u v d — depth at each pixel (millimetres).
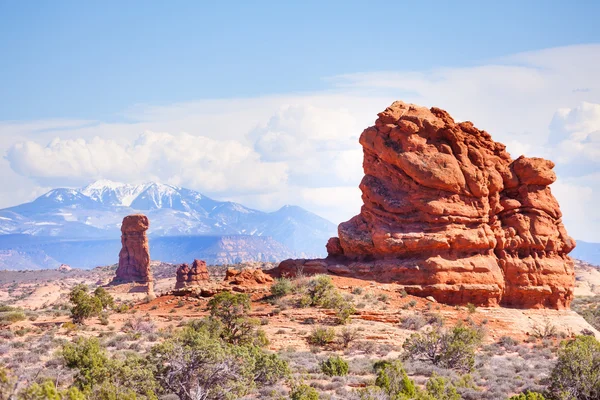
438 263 70500
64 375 43094
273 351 57125
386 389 42688
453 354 54312
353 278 72312
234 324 58562
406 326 63688
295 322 63906
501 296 72750
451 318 66688
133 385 41000
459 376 50719
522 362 57938
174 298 75000
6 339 58531
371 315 65125
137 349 55312
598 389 45000
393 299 68500
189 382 41875
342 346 59125
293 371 49844
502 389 46719
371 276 72312
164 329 62750
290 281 72500
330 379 47906
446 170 72625
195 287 75562
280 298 69500
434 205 71875
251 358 45781
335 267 74812
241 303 59875
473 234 72312
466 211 72688
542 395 44688
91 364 44219
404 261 71750
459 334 56625
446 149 73875
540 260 75312
